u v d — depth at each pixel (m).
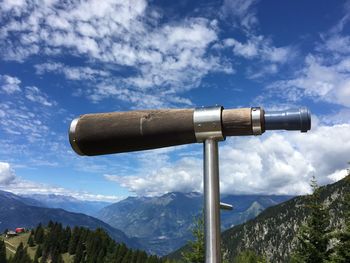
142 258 160.25
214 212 2.13
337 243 22.92
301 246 23.95
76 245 188.38
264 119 2.24
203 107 2.35
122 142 2.47
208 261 2.01
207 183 2.20
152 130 2.38
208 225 2.09
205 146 2.29
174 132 2.34
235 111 2.27
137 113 2.44
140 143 2.44
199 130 2.29
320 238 23.34
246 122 2.23
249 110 2.25
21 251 182.62
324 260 22.53
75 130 2.52
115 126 2.45
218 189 2.20
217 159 2.27
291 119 2.21
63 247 190.75
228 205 2.17
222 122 2.27
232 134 2.30
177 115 2.35
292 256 24.03
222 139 2.30
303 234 23.84
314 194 23.91
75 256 178.88
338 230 23.06
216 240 2.06
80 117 2.54
